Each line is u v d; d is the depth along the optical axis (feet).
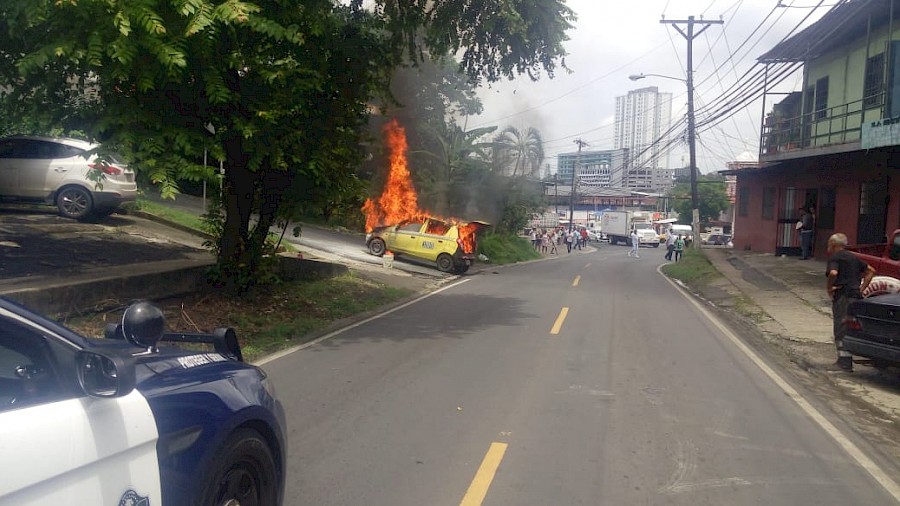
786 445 20.35
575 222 309.01
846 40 73.05
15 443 7.61
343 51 38.86
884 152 61.11
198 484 10.44
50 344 9.04
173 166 30.58
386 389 25.35
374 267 70.23
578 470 17.79
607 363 31.14
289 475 16.89
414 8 42.39
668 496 16.30
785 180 91.50
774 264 80.38
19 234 44.27
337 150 38.96
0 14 29.91
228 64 31.35
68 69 30.63
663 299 60.70
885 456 19.79
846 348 29.55
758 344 38.55
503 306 50.78
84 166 50.14
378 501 15.52
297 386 25.59
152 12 26.89
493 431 20.76
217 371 12.10
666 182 296.71
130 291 35.12
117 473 8.95
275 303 42.27
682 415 23.11
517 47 42.19
